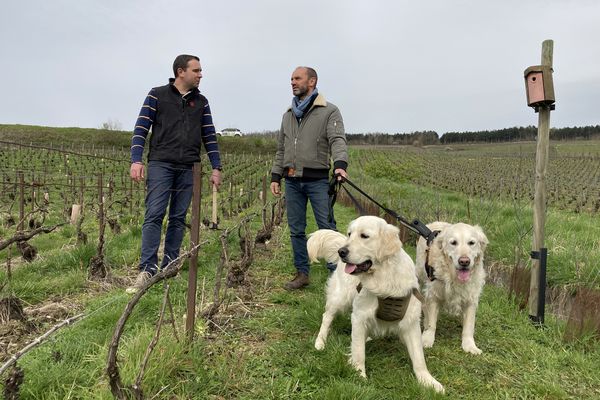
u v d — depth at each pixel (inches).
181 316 157.6
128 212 547.2
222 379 117.7
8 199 612.1
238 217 577.6
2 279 195.6
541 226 173.0
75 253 236.4
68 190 696.4
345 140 197.3
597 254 256.2
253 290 199.5
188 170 205.2
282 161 214.7
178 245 213.0
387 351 146.3
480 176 1341.0
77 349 125.7
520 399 121.0
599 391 126.0
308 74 194.7
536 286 173.9
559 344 154.7
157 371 110.0
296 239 207.6
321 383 121.2
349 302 147.9
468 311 156.6
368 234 130.4
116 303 167.9
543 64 164.4
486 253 295.6
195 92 205.8
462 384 127.3
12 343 135.8
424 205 433.4
